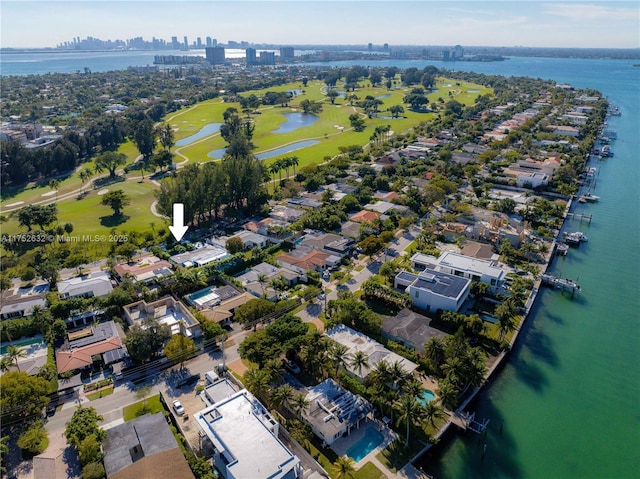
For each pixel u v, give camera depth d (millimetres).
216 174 182250
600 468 82312
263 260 153500
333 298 130875
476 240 167750
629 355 113125
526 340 118125
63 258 151500
